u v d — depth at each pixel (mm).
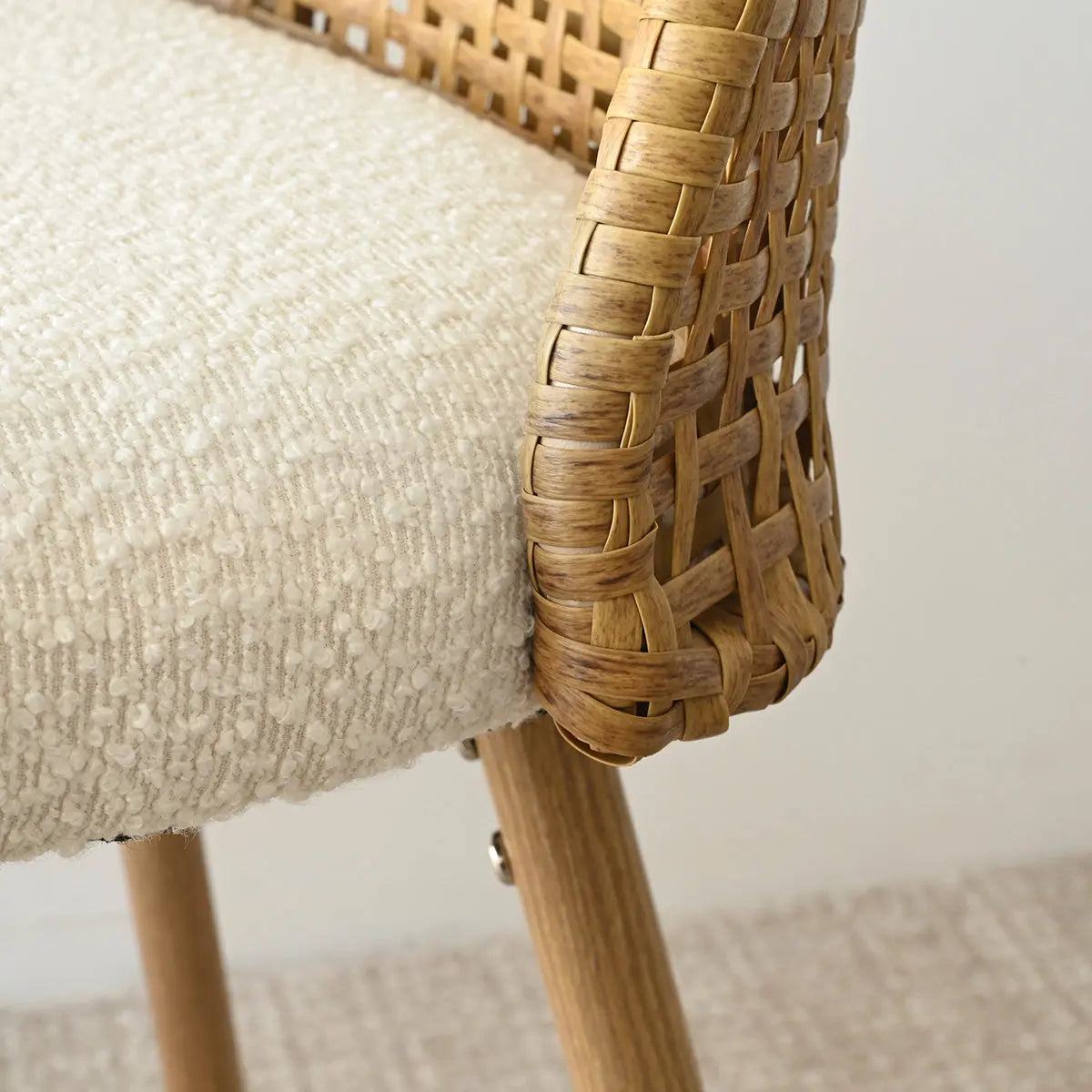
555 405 214
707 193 207
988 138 726
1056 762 916
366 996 866
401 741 222
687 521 236
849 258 756
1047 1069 776
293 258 243
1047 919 889
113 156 278
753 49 201
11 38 347
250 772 208
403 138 304
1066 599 860
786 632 253
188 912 512
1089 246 754
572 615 222
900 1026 814
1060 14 697
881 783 910
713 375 235
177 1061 533
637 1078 320
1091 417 801
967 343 778
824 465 289
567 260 214
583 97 344
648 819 902
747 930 901
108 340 214
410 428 218
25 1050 823
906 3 696
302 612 203
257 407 210
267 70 341
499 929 924
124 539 194
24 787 194
